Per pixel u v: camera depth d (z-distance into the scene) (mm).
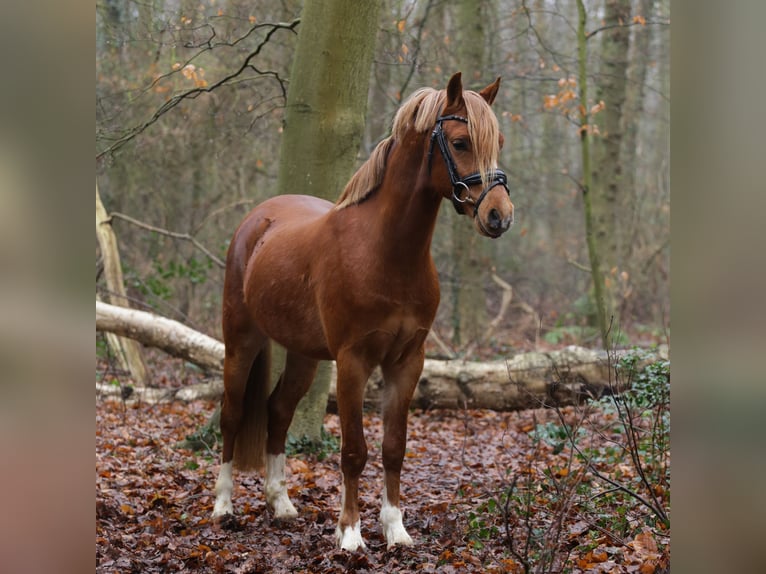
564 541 3543
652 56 15258
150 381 8773
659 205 16859
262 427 4688
